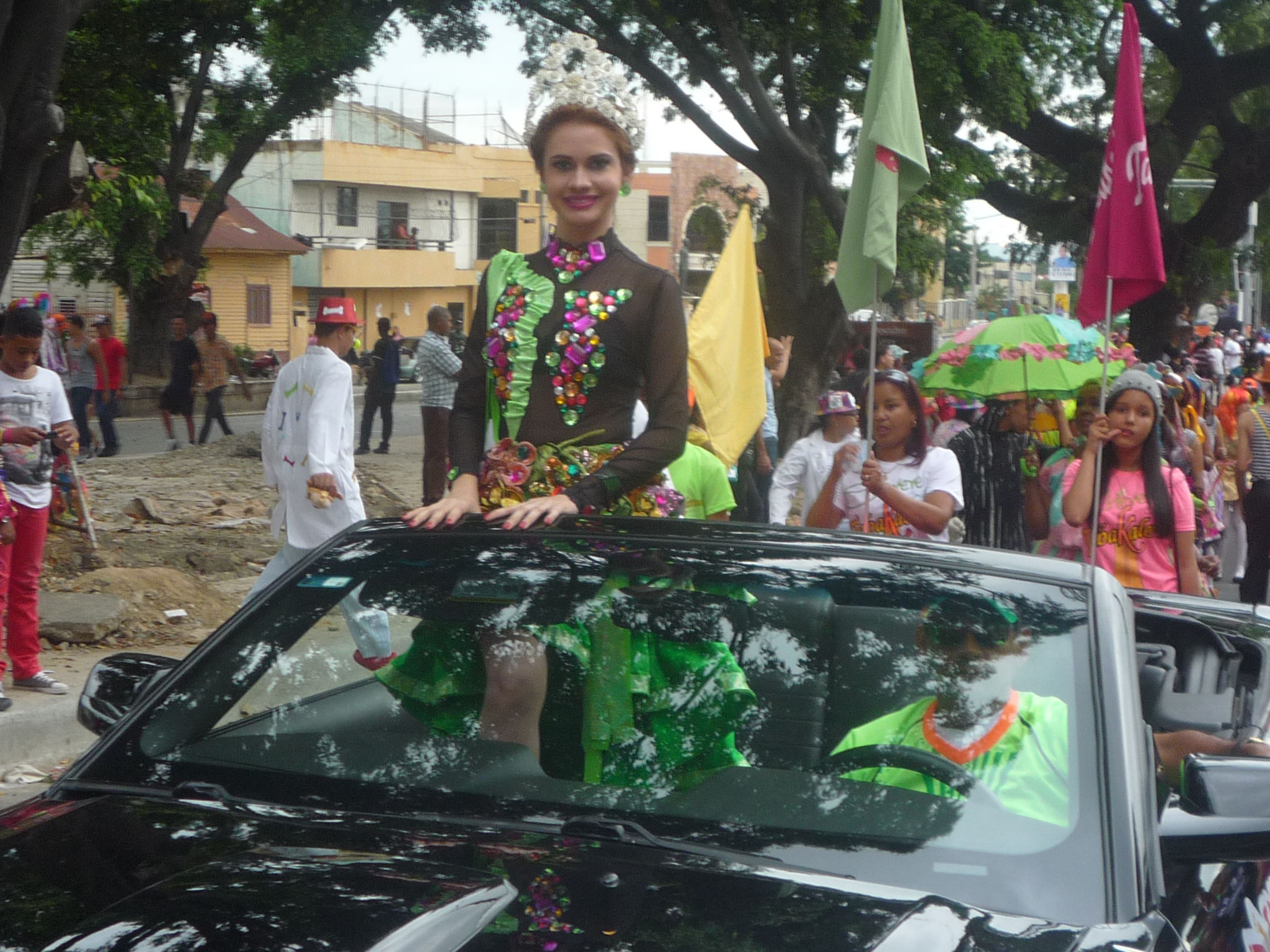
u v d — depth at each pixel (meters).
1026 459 8.32
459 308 61.59
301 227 55.53
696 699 2.60
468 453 3.52
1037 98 19.34
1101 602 2.71
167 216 28.08
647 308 3.36
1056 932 2.04
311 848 2.18
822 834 2.30
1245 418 10.31
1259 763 2.34
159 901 1.95
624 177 3.48
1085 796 2.30
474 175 61.03
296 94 25.06
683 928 1.95
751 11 16.33
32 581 6.72
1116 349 9.26
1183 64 24.95
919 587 2.74
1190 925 2.29
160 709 2.71
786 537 2.97
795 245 17.28
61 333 23.86
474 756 2.58
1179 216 40.00
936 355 9.05
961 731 2.45
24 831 2.30
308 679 2.76
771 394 10.89
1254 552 10.27
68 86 21.83
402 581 2.88
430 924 1.87
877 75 5.52
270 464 7.08
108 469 17.00
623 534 2.96
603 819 2.35
